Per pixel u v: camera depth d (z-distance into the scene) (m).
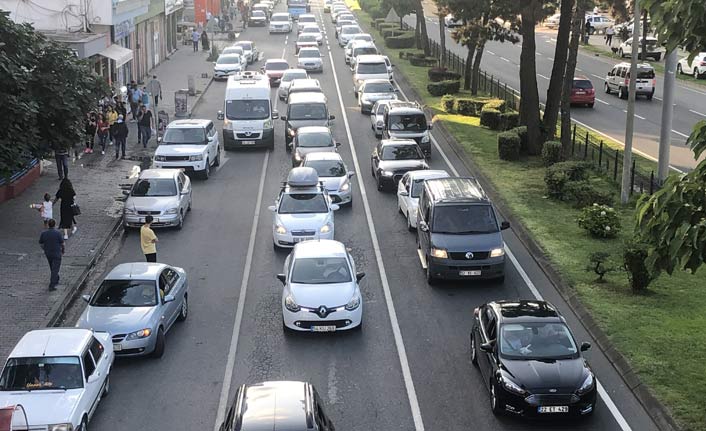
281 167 36.12
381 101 43.00
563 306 20.75
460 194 23.55
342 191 29.45
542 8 40.31
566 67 37.19
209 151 34.69
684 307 19.92
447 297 21.64
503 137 35.50
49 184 31.88
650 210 12.77
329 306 18.92
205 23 87.81
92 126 36.75
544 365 15.29
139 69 57.81
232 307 21.06
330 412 15.65
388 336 19.25
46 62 26.42
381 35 87.25
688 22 12.45
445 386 16.73
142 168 34.50
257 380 17.03
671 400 15.36
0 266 23.25
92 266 24.11
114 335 17.44
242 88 39.59
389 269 23.75
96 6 45.28
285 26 89.56
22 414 13.91
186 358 18.12
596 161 34.62
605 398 16.03
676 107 49.50
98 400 15.61
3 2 43.75
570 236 25.56
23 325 19.53
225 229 27.53
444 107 47.12
